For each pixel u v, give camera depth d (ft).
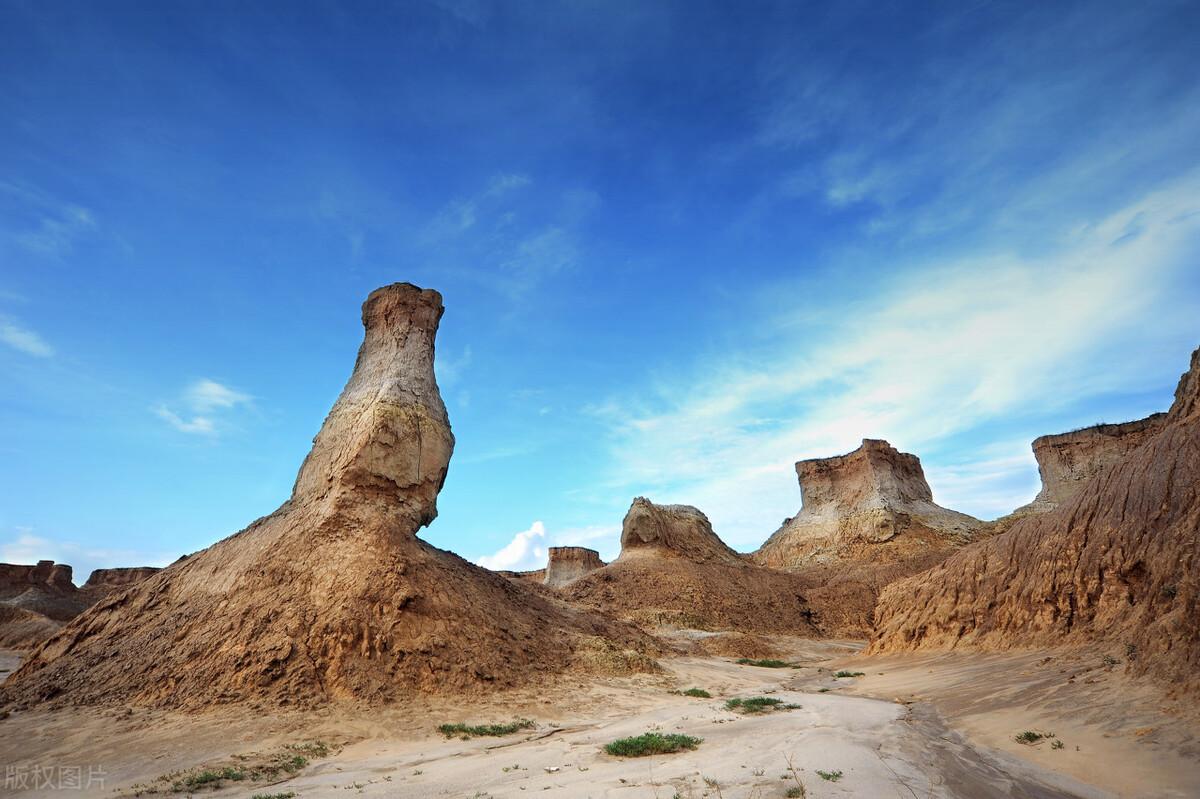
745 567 244.22
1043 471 249.96
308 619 73.36
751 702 61.87
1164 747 30.81
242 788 42.50
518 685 75.31
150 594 93.50
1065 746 34.91
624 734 51.78
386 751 52.44
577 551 349.20
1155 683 37.99
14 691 76.07
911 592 100.12
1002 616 72.90
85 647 85.51
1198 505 48.24
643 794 31.76
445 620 80.18
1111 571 57.57
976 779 31.32
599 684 81.15
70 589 307.17
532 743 52.39
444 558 102.89
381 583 78.95
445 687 70.44
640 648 113.19
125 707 64.34
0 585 283.38
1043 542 71.82
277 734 55.72
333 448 101.24
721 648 148.36
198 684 65.98
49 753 52.13
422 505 96.22
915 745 38.65
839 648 163.73
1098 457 234.58
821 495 312.29
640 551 245.04
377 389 103.24
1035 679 50.90
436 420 101.24
